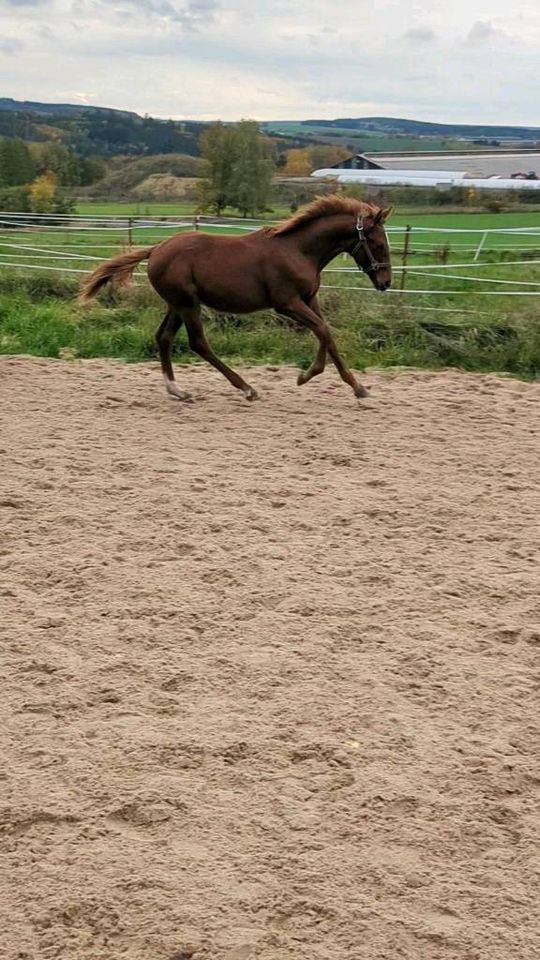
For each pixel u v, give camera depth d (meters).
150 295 13.13
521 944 2.74
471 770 3.50
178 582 4.98
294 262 8.06
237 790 3.37
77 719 3.79
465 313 11.95
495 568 5.23
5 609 4.66
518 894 2.92
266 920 2.80
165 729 3.71
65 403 8.41
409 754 3.59
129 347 10.88
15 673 4.10
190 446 7.29
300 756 3.57
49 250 18.27
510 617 4.68
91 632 4.44
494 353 10.49
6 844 3.09
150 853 3.05
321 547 5.46
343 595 4.86
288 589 4.90
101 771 3.45
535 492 6.45
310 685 4.04
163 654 4.27
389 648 4.36
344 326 11.35
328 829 3.18
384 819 3.24
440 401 8.70
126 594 4.83
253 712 3.84
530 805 3.34
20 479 6.47
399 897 2.90
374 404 8.52
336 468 6.85
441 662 4.24
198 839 3.12
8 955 2.66
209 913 2.81
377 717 3.81
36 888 2.90
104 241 20.98
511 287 15.42
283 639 4.42
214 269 8.02
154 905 2.84
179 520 5.80
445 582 5.05
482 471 6.84
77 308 12.84
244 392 8.54
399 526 5.82
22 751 3.57
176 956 2.68
